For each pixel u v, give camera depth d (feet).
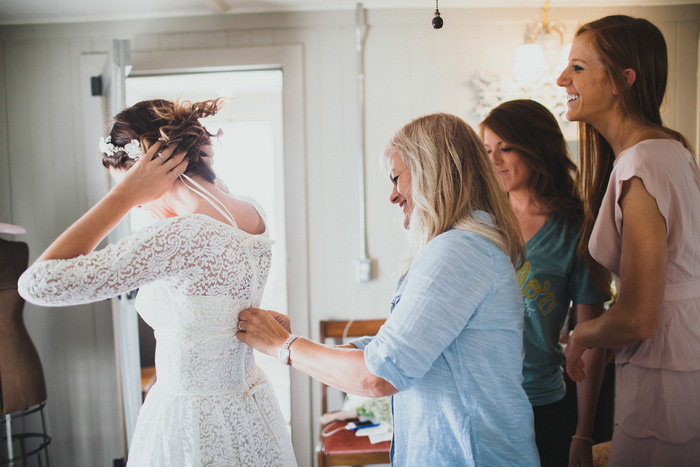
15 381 6.87
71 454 8.70
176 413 3.66
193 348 3.64
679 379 3.87
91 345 8.64
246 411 3.84
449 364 3.33
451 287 3.14
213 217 3.78
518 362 3.44
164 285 3.63
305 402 8.40
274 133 17.11
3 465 8.34
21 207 8.62
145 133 3.73
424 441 3.42
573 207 4.89
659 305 3.70
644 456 4.02
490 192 3.50
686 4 7.99
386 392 3.24
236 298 3.78
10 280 6.97
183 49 8.29
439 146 3.47
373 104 8.29
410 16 8.18
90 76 8.24
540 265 4.78
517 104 5.07
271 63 8.25
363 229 8.37
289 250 8.42
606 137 4.26
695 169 3.96
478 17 8.12
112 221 3.43
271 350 3.65
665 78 4.09
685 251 3.84
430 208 3.42
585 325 4.12
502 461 3.31
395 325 3.16
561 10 8.07
